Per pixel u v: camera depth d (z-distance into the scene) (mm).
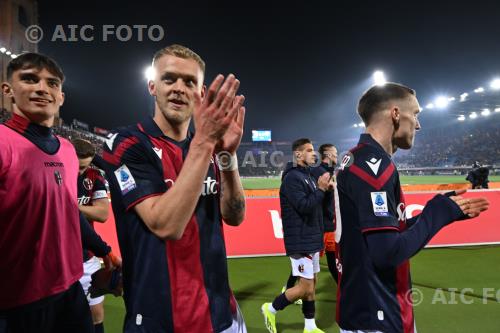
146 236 1271
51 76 1765
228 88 1075
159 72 1334
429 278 4816
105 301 4152
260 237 6363
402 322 1479
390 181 1459
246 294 4359
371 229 1402
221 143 1350
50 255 1721
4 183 1582
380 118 1602
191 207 1097
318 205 3170
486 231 6707
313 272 3262
